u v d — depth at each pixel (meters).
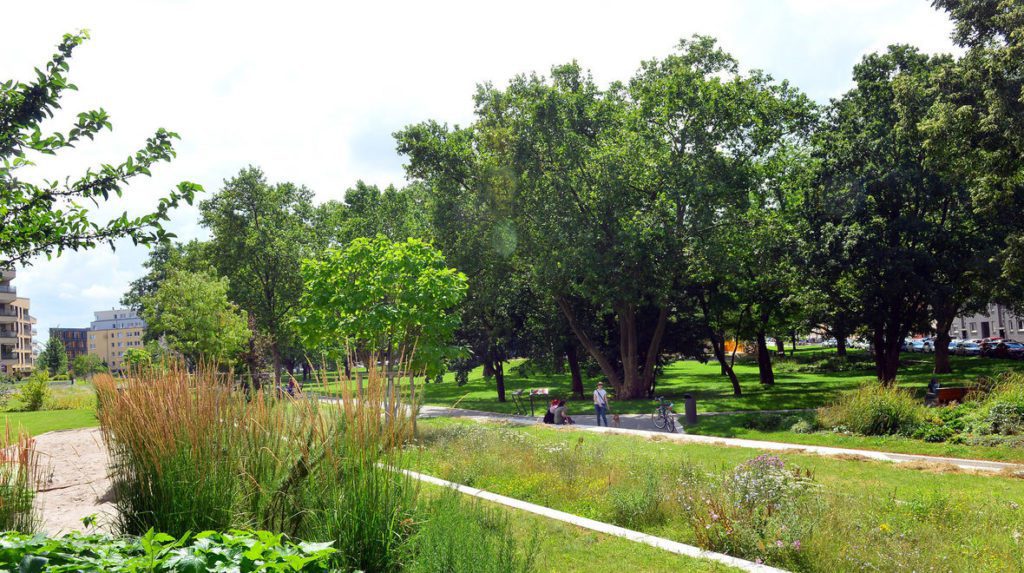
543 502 10.24
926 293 30.80
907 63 33.41
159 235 5.50
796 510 8.27
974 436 16.83
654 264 31.45
